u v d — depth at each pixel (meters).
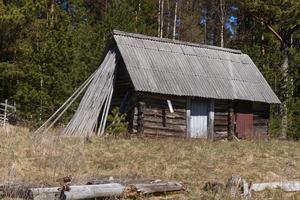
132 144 22.77
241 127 30.83
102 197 12.26
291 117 37.34
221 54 32.34
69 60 31.06
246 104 31.16
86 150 20.17
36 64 30.58
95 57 35.69
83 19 43.75
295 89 40.53
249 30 46.84
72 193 11.73
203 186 14.82
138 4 47.09
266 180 17.22
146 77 27.22
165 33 51.31
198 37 52.31
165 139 25.83
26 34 33.06
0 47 32.56
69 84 30.52
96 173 16.31
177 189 13.80
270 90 31.75
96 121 26.27
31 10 32.78
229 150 23.06
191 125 29.06
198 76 29.47
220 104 30.22
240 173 18.17
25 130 24.16
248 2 40.53
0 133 21.77
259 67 39.28
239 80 31.09
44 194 11.67
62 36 31.42
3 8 31.61
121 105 27.81
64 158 17.86
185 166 18.73
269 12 40.19
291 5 39.06
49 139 21.00
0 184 12.95
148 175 16.64
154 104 27.80
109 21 39.44
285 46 42.25
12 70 31.23
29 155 18.02
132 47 28.64
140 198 12.84
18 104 30.47
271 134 35.09
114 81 28.03
